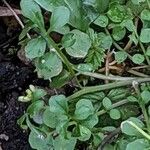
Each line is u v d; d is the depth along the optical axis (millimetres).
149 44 98
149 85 94
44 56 91
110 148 89
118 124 94
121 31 97
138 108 94
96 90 94
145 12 93
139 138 83
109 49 98
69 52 92
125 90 95
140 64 99
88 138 86
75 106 92
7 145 100
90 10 95
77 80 95
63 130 84
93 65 96
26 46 89
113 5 96
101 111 91
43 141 89
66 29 93
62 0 93
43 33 89
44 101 98
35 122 95
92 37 95
